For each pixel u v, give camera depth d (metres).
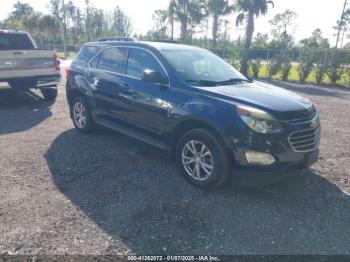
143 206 3.69
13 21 58.72
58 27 57.81
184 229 3.28
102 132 6.49
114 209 3.62
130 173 4.57
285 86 15.25
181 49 5.18
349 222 3.47
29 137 6.13
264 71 20.95
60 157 5.12
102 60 5.80
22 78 8.30
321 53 16.53
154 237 3.14
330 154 5.56
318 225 3.40
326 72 16.36
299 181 4.42
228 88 4.28
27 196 3.87
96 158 5.10
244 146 3.65
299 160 3.83
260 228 3.32
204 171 4.09
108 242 3.05
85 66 6.13
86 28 66.44
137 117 4.94
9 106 8.92
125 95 5.08
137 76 5.01
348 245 3.08
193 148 4.13
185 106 4.15
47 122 7.28
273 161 3.65
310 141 3.90
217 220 3.45
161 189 4.11
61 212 3.54
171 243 3.06
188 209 3.65
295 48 18.22
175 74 4.48
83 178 4.39
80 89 6.09
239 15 32.28
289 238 3.17
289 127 3.67
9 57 7.98
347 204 3.85
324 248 3.03
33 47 10.06
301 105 3.97
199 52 5.38
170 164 4.91
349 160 5.29
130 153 5.34
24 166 4.75
